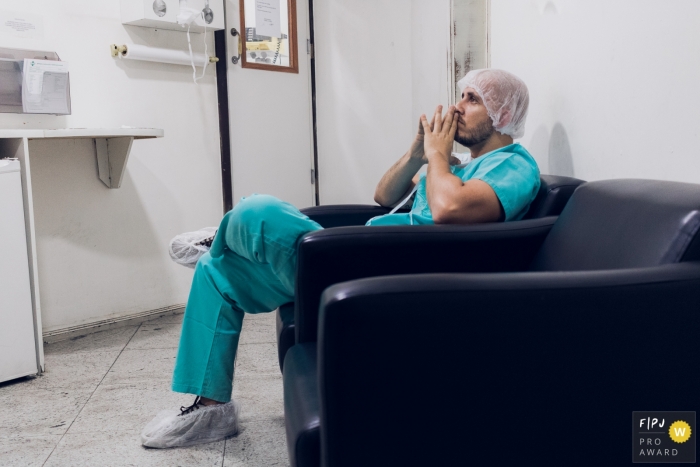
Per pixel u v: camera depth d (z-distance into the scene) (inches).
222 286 53.9
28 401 70.7
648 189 37.3
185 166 111.3
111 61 99.3
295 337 44.9
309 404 32.7
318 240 43.1
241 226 48.4
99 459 55.8
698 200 32.1
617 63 54.2
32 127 90.8
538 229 48.5
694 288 29.7
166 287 110.7
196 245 61.8
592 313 29.1
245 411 66.2
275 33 119.7
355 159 133.3
